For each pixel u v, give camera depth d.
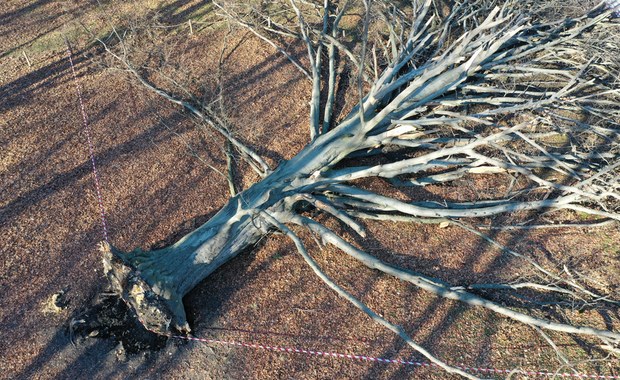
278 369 6.92
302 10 13.45
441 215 7.72
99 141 9.77
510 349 7.27
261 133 10.30
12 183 8.88
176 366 6.89
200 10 13.21
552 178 9.72
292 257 8.35
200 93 10.95
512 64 10.30
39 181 8.98
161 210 8.77
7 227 8.23
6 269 7.69
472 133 8.55
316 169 8.48
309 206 9.00
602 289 8.02
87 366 6.78
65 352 6.88
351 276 8.15
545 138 10.05
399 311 7.71
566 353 7.22
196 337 7.21
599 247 8.66
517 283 8.02
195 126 10.27
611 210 8.95
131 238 8.32
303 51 12.29
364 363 7.05
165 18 12.89
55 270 7.77
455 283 8.05
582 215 9.20
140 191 9.02
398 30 12.30
